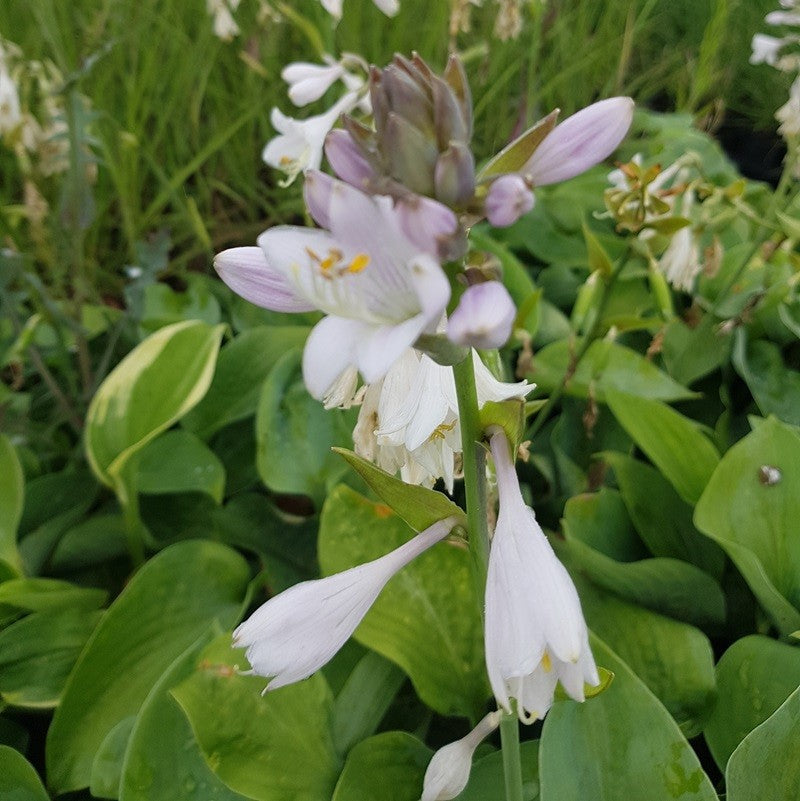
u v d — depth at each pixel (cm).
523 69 61
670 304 37
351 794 24
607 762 22
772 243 39
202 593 31
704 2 71
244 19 57
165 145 58
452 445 19
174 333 35
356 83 35
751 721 26
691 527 34
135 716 26
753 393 39
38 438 39
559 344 40
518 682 15
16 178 53
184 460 36
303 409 36
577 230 51
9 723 31
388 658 28
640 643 28
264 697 25
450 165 14
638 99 69
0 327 43
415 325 13
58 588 31
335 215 13
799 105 39
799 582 29
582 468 39
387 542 29
